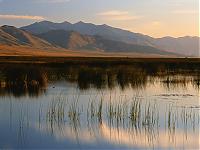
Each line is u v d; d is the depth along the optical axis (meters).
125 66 70.06
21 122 26.05
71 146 21.05
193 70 67.00
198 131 23.66
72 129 24.30
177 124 25.39
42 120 26.61
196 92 40.50
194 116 27.56
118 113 27.91
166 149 20.52
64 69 64.06
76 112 29.20
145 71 62.34
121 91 41.28
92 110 28.72
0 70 47.25
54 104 32.69
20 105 32.53
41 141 21.81
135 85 46.41
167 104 32.56
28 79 45.97
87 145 21.17
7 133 23.31
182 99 35.41
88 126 25.05
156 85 46.25
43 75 46.94
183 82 49.06
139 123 25.73
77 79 52.97
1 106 32.06
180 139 22.14
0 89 42.41
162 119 26.81
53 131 23.81
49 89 43.12
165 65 70.06
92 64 80.12
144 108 30.80
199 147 20.77
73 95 38.34
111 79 51.84
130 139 22.27
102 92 40.47
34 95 38.44
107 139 22.30
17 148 20.52
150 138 22.38
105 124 25.59
